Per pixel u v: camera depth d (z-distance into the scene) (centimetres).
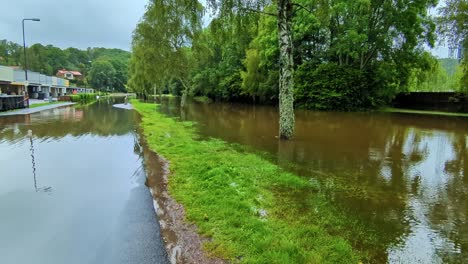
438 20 1923
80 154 895
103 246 375
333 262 322
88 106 3275
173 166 717
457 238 388
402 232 401
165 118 1917
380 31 2428
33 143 1065
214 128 1442
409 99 2788
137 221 441
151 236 395
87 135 1254
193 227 410
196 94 5228
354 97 2525
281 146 984
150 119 1836
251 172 655
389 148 982
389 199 523
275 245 352
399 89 2716
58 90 6112
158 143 1023
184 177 627
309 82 2695
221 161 738
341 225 416
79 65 11962
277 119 1912
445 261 336
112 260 344
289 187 567
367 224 421
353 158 832
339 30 2534
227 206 464
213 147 947
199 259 336
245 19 1159
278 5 1038
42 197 545
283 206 475
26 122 1625
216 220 421
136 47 3266
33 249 370
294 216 438
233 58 3994
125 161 812
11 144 1041
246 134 1250
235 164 718
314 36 2900
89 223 438
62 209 491
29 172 704
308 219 429
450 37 1844
